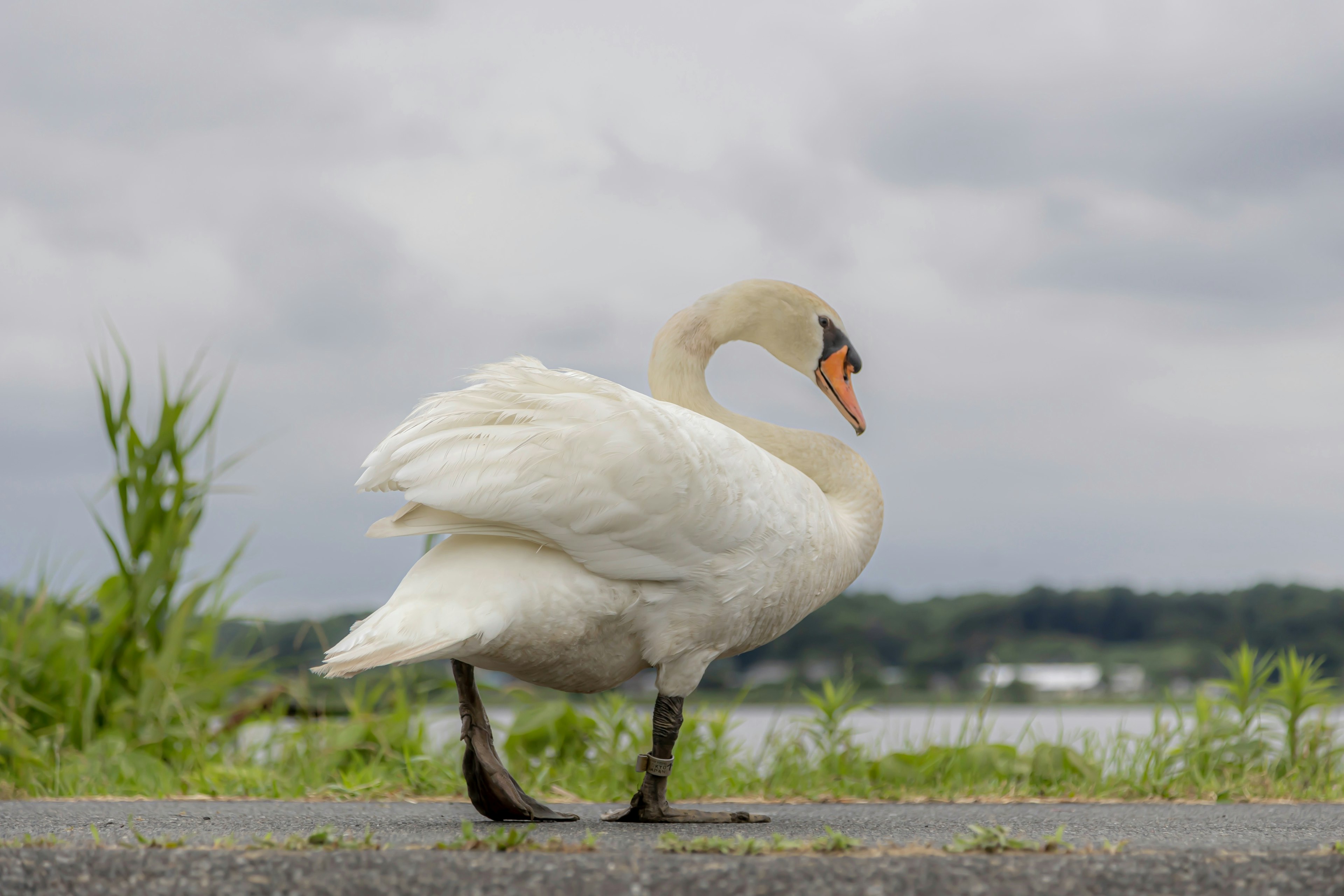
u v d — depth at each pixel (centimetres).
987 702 623
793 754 604
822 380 532
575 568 381
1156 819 439
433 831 381
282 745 634
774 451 486
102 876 252
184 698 662
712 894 238
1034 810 486
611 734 609
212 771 579
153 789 549
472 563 372
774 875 250
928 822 425
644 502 378
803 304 527
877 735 620
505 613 364
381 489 382
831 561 441
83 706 630
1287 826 411
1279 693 604
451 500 364
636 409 386
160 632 683
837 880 247
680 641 402
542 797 543
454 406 383
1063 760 576
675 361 510
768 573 409
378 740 623
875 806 509
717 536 392
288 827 392
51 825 395
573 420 380
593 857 280
